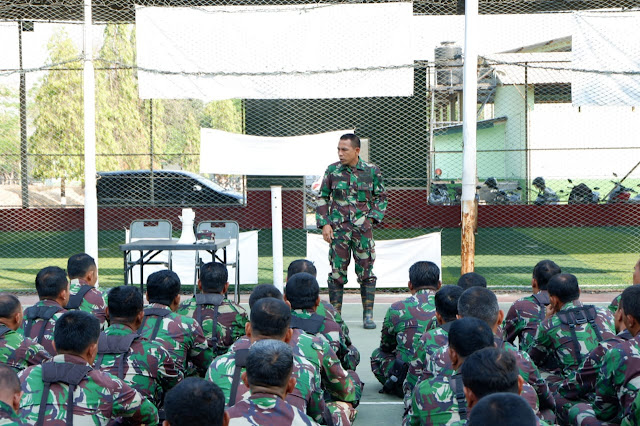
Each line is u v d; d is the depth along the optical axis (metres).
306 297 4.23
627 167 21.45
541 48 16.16
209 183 18.45
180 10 8.62
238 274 8.23
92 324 3.10
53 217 17.52
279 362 2.65
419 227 17.16
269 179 17.20
